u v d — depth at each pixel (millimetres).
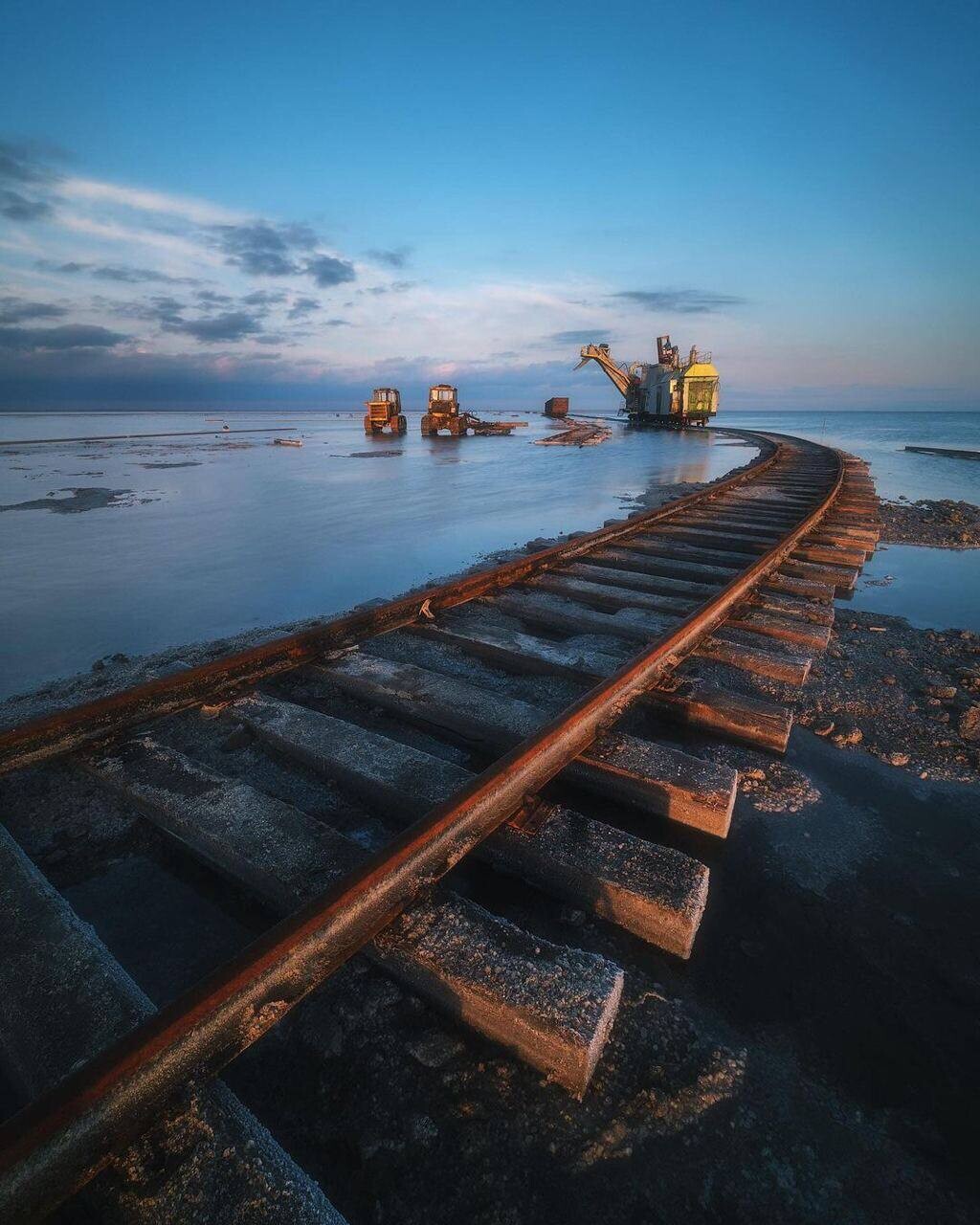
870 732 3383
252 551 9008
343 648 4047
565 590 5527
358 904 1665
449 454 26891
